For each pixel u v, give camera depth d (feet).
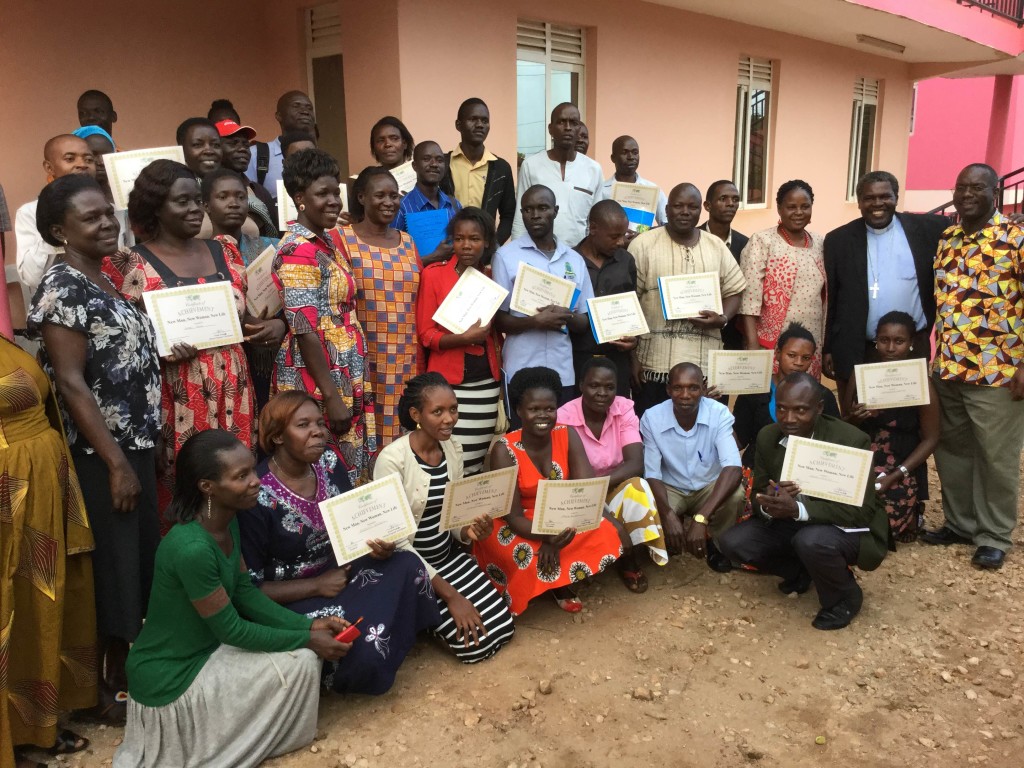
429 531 12.00
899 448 15.23
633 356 16.92
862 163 47.37
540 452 13.16
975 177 14.15
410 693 10.89
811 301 16.48
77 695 9.84
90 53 20.97
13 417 8.93
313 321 11.59
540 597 13.65
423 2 21.66
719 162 34.94
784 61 37.55
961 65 45.75
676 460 14.61
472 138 18.06
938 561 14.99
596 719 10.34
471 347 14.03
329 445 11.42
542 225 14.89
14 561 8.86
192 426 10.95
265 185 17.74
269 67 25.12
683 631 12.54
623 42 28.84
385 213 13.10
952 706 10.61
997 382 14.28
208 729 9.02
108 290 9.87
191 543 8.71
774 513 12.56
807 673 11.39
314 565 10.78
